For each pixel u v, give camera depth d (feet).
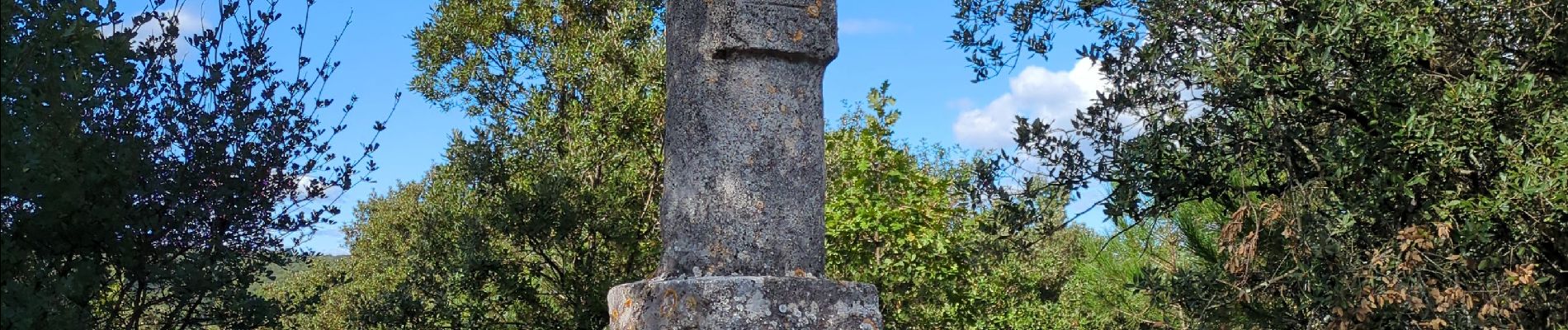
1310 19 21.53
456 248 32.48
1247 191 22.63
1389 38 20.62
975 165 24.59
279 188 19.36
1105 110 22.97
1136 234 33.22
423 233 33.91
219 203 18.51
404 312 30.86
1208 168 22.77
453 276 31.60
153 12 16.16
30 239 16.63
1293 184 21.79
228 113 18.71
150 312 19.56
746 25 12.62
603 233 31.89
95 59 14.87
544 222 31.40
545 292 33.04
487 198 33.24
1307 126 22.29
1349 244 21.04
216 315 19.31
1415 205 21.35
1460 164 20.56
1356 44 21.40
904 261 31.01
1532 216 20.52
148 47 18.06
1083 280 38.58
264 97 19.22
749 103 12.59
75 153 15.76
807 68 12.89
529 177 33.60
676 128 12.84
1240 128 22.11
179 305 18.81
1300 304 22.24
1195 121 22.72
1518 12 21.58
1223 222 26.68
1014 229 23.95
